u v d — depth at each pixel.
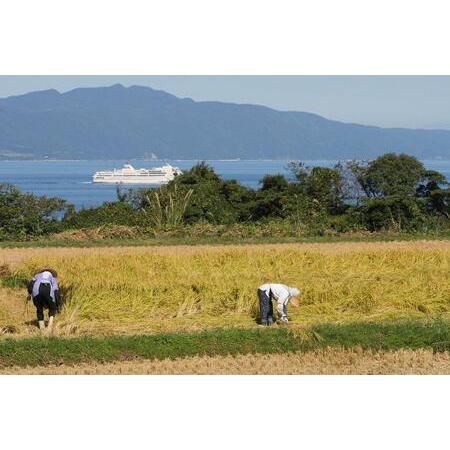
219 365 46.41
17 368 46.59
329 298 64.00
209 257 82.88
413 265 79.75
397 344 49.81
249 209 152.12
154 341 49.81
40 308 57.41
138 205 150.75
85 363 47.69
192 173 165.75
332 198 156.75
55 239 116.25
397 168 160.12
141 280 69.44
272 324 57.47
